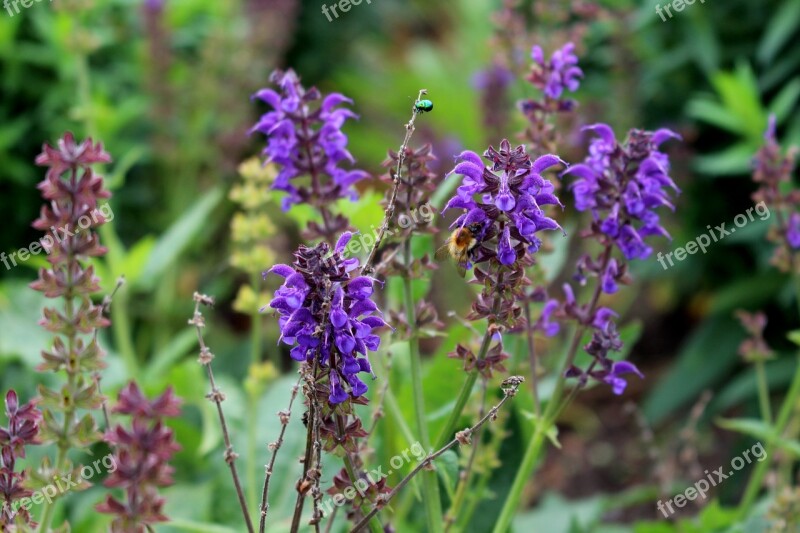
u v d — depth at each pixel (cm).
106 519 88
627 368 74
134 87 140
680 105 136
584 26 98
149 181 141
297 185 83
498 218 68
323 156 76
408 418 85
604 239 74
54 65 128
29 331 99
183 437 95
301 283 66
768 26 130
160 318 126
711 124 134
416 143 157
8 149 126
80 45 104
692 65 135
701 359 131
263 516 69
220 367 123
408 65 226
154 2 127
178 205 134
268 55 141
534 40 95
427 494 76
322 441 69
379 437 84
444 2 262
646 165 73
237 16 150
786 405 88
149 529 69
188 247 132
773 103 129
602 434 138
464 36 212
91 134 106
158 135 130
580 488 128
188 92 134
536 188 68
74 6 103
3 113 126
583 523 99
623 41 120
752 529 89
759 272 132
